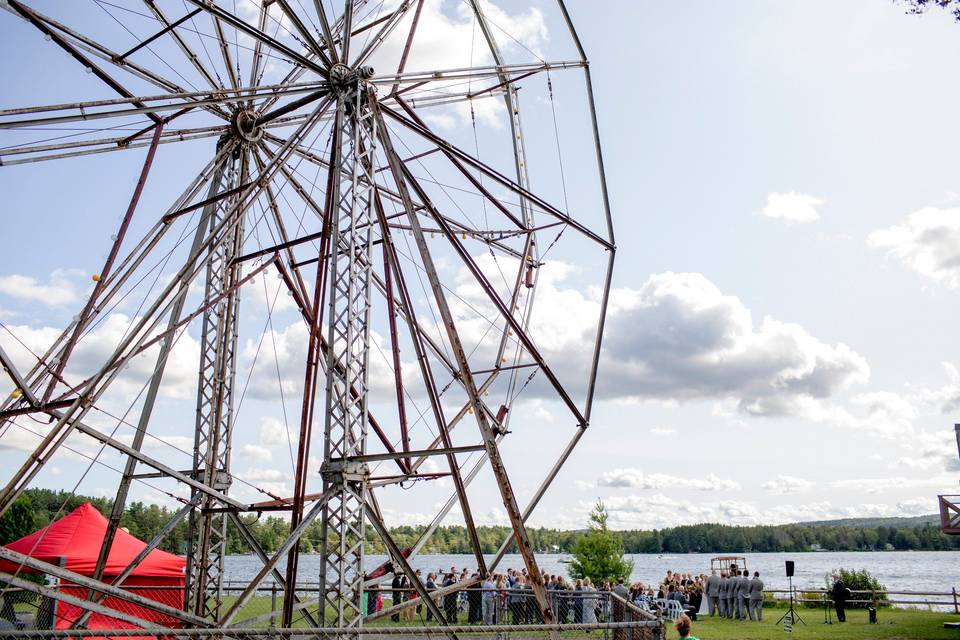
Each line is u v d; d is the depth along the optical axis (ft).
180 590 71.82
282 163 62.75
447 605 87.86
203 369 68.13
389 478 57.77
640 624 44.11
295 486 54.08
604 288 75.10
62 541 68.33
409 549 63.98
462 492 59.36
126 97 57.36
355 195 57.82
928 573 469.98
